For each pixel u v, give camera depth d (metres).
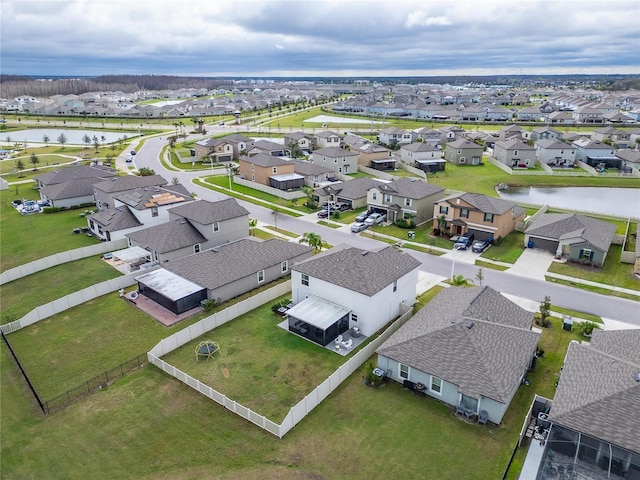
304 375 30.84
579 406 23.12
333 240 57.62
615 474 21.91
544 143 111.38
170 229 51.03
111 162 108.62
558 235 52.50
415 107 198.50
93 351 34.31
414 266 38.91
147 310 39.97
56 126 175.75
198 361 32.66
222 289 40.84
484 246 54.22
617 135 125.44
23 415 28.05
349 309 35.78
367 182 75.75
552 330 36.34
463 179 95.25
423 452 24.05
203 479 22.77
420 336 29.69
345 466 23.25
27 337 36.34
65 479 23.22
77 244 56.78
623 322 37.84
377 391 29.08
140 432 26.09
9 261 51.94
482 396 25.38
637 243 50.53
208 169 101.38
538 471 22.64
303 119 195.50
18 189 84.75
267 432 25.67
